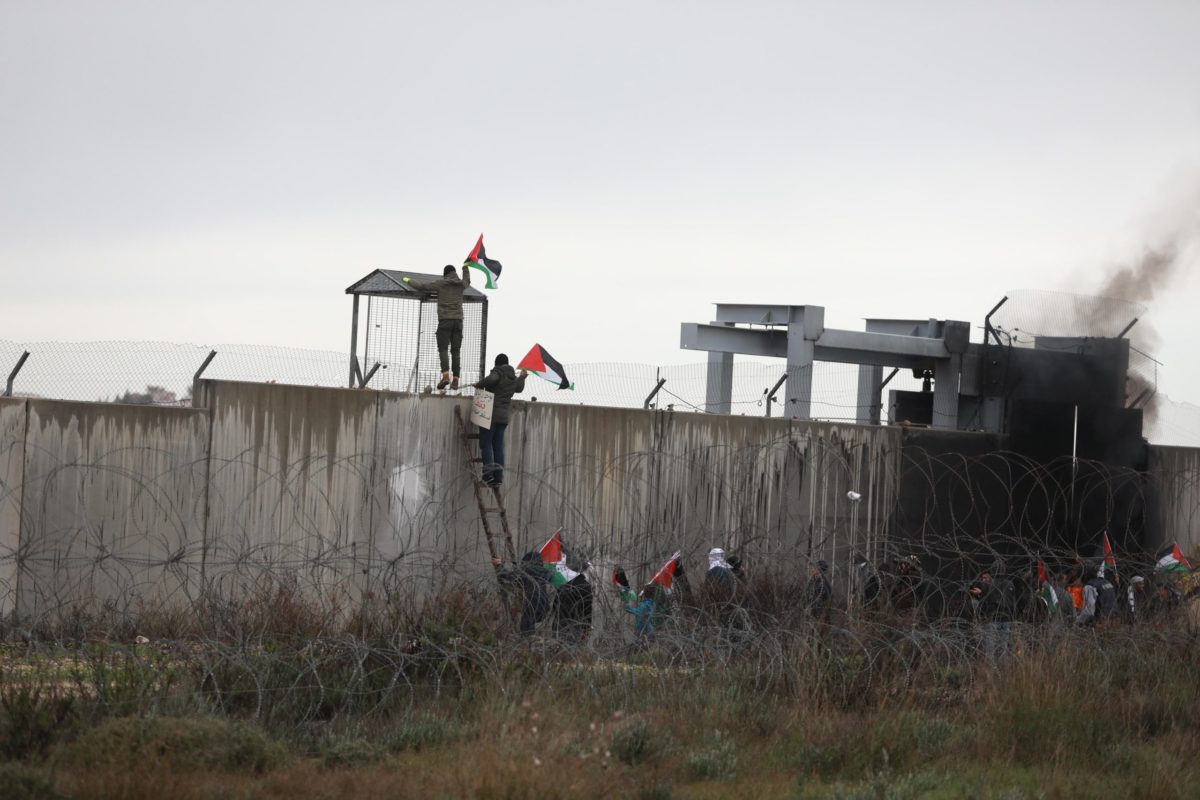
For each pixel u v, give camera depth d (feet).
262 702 104.94
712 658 120.98
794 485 198.70
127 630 122.21
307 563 136.46
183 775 86.12
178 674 105.91
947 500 217.15
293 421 152.15
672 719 108.78
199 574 143.74
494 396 163.63
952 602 200.34
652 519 182.60
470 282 172.86
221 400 147.23
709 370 224.53
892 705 117.08
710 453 189.37
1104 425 237.04
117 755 87.15
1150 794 94.94
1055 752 104.78
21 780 79.82
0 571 132.46
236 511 147.54
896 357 235.81
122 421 140.56
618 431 180.24
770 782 95.96
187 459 144.87
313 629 119.75
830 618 134.82
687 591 142.51
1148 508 239.50
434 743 100.63
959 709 116.88
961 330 228.22
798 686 116.47
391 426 159.74
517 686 110.73
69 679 105.81
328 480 154.30
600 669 118.01
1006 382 230.48
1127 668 129.39
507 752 93.56
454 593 128.47
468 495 165.78
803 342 216.33
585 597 138.31
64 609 134.00
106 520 139.13
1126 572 184.03
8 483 133.39
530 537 170.91
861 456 207.00
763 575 146.30
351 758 93.91
